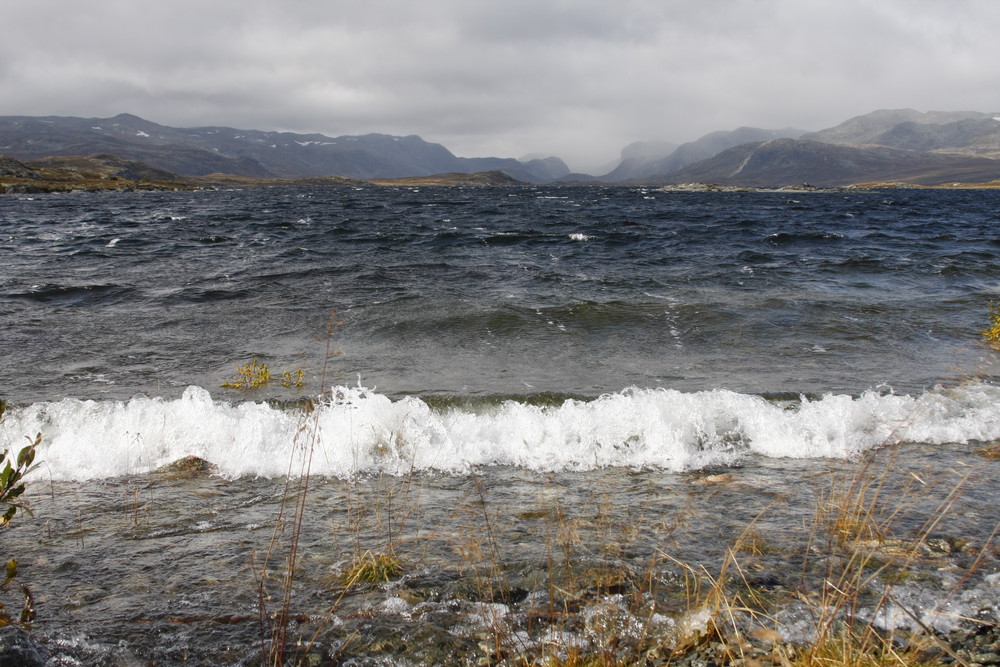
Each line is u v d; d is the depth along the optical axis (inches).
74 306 533.0
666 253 940.6
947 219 1929.1
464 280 668.1
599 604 135.3
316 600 139.6
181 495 208.2
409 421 264.1
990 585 141.5
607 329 456.1
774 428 262.4
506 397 303.4
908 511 186.2
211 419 256.2
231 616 132.6
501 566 154.6
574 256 898.7
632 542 168.6
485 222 1615.4
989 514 183.0
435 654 118.9
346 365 371.9
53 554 163.5
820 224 1641.2
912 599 136.0
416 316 487.8
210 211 2075.5
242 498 206.4
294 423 259.1
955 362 378.9
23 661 111.1
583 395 306.5
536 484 219.6
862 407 283.7
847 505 182.2
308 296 572.4
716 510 192.5
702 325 467.8
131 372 357.7
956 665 111.2
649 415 265.7
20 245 1001.5
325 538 174.1
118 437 249.3
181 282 642.8
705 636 122.0
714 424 267.4
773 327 462.9
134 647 120.2
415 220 1659.7
